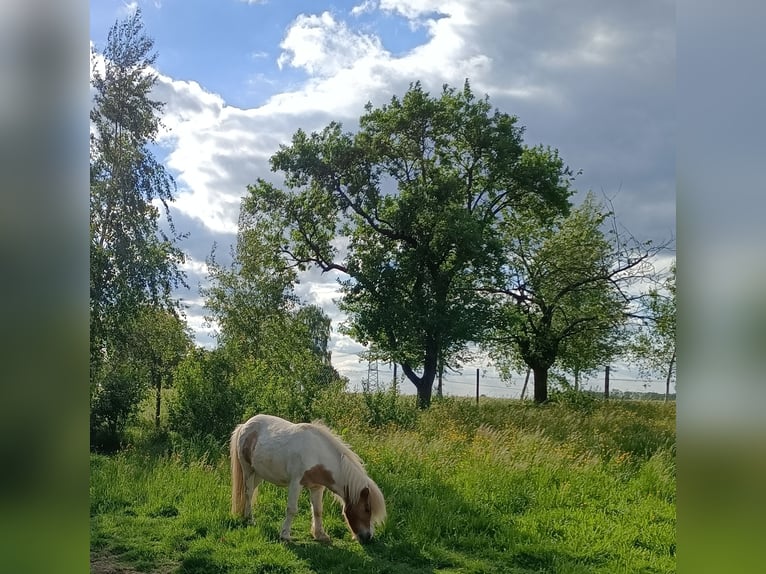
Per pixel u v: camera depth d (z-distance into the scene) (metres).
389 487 7.86
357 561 5.67
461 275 21.42
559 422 13.09
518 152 21.69
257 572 5.37
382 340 20.58
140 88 14.08
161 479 8.12
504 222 23.31
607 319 21.41
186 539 6.24
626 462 9.52
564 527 6.64
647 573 5.50
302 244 22.91
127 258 13.72
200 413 11.77
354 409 13.16
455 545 6.25
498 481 8.02
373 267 20.73
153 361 14.44
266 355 16.17
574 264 21.67
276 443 6.47
